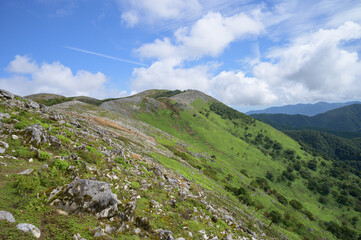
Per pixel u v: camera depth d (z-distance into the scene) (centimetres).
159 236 1126
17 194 927
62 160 1414
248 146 18725
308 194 13912
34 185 1010
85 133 2728
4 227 693
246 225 3391
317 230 8144
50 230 799
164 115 19938
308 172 17112
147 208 1432
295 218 7862
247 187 9638
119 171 1912
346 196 14362
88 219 955
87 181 1057
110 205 1069
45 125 1967
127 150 3478
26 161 1270
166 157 5669
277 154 19488
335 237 8494
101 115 7706
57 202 954
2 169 1078
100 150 2280
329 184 15538
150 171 2711
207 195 3769
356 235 9412
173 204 1756
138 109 18850
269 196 10262
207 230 1603
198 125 19850
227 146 17450
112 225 1000
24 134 1502
